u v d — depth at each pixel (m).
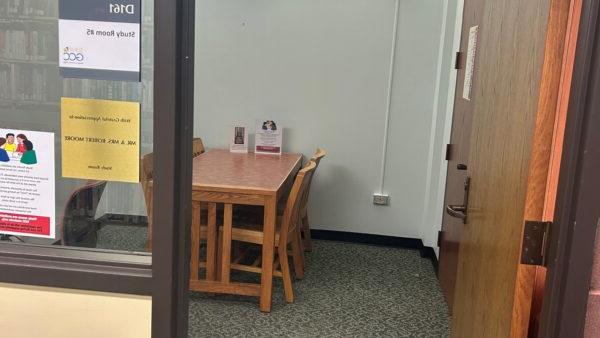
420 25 4.20
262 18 4.33
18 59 1.22
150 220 1.25
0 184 1.29
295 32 4.32
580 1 1.13
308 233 4.16
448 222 3.40
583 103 1.11
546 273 1.24
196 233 3.11
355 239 4.52
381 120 4.34
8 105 1.24
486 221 1.60
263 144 4.34
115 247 1.31
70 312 1.28
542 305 1.24
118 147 1.23
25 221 1.31
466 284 1.82
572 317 1.16
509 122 1.43
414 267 3.97
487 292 1.53
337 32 4.28
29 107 1.24
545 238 1.23
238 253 3.79
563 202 1.15
